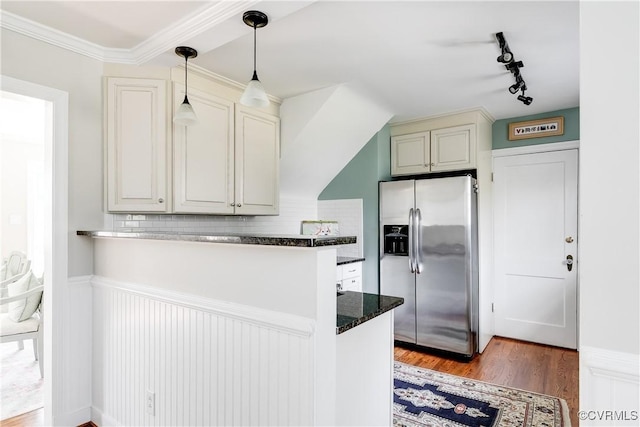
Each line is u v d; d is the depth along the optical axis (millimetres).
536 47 2221
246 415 1503
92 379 2264
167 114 2371
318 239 1273
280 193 3738
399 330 3574
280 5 1643
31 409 2361
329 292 1370
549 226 3549
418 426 2178
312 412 1310
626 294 944
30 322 2768
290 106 3158
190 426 1714
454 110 3477
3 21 1889
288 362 1378
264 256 1455
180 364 1760
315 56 2361
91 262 2279
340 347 1537
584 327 998
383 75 2668
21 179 4922
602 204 972
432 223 3387
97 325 2232
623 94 947
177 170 2395
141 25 1990
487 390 2637
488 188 3723
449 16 1885
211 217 3068
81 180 2229
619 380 951
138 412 1963
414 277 3486
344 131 3404
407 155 3824
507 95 3080
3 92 1917
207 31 1884
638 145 930
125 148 2312
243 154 2859
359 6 1795
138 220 2539
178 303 1739
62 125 2127
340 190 4035
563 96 3105
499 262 3803
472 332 3238
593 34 984
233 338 1552
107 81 2297
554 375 2893
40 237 5070
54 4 1797
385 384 1896
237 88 2832
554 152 3521
